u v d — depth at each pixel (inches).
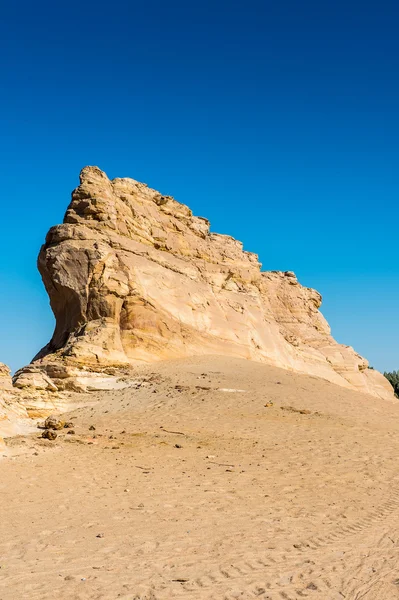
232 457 681.0
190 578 315.9
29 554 341.4
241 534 397.1
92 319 1437.0
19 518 408.2
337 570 337.7
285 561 349.1
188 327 1601.9
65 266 1486.2
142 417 958.4
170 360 1469.0
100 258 1459.2
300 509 473.7
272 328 1984.5
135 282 1489.9
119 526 401.1
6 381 900.6
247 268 2047.2
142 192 1782.7
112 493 486.0
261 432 856.9
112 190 1662.2
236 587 307.0
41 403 951.0
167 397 1098.7
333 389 1379.2
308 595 301.1
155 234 1737.2
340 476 611.5
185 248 1833.2
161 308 1545.3
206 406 1027.9
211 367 1392.7
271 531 408.2
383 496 534.0
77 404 1094.4
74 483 509.0
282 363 1867.6
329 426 937.5
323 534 408.2
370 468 658.8
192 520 424.2
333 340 2386.8
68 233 1521.9
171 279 1630.2
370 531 422.0
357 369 2235.5
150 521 416.2
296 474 610.5
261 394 1147.9
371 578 327.0
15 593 287.0
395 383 2711.6
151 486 516.7
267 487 544.4
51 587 296.0
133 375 1286.9
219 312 1744.6
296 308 2359.7
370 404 1272.1
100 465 585.9
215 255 1947.6
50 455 613.3
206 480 554.3
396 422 1078.4
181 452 688.4
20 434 724.7
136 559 340.2
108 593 292.0
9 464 561.0
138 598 288.7
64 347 1359.5
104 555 344.5
